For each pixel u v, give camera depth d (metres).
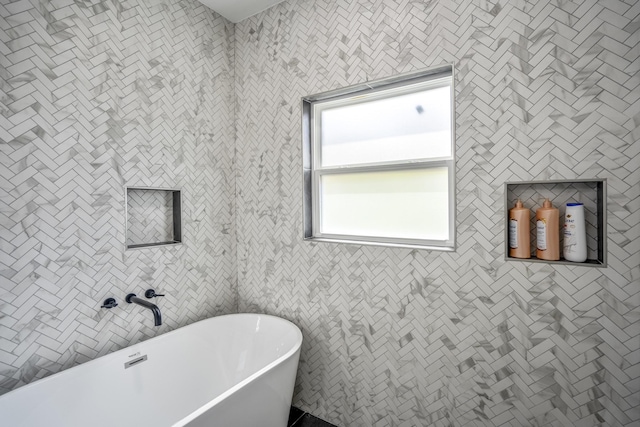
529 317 1.41
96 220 1.66
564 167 1.34
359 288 1.86
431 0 1.60
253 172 2.32
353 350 1.88
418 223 1.85
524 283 1.42
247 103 2.34
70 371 1.46
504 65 1.44
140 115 1.84
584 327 1.31
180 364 1.89
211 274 2.27
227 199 2.38
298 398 2.12
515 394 1.45
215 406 1.28
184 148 2.08
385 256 1.77
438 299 1.62
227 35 2.37
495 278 1.48
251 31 2.31
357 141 2.04
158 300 1.95
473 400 1.54
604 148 1.27
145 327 1.88
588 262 1.32
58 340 1.53
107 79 1.69
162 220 2.05
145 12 1.85
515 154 1.43
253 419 1.49
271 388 1.57
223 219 2.35
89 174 1.63
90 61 1.62
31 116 1.43
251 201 2.34
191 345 1.96
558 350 1.36
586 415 1.32
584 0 1.29
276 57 2.18
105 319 1.70
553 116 1.35
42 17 1.46
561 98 1.34
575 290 1.33
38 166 1.46
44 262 1.48
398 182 1.91
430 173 1.81
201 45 2.18
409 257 1.70
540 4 1.37
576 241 1.32
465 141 1.53
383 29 1.75
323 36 1.96
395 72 1.72
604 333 1.28
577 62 1.31
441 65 1.58
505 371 1.47
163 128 1.96
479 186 1.51
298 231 2.10
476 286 1.53
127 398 1.64
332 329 1.96
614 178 1.26
